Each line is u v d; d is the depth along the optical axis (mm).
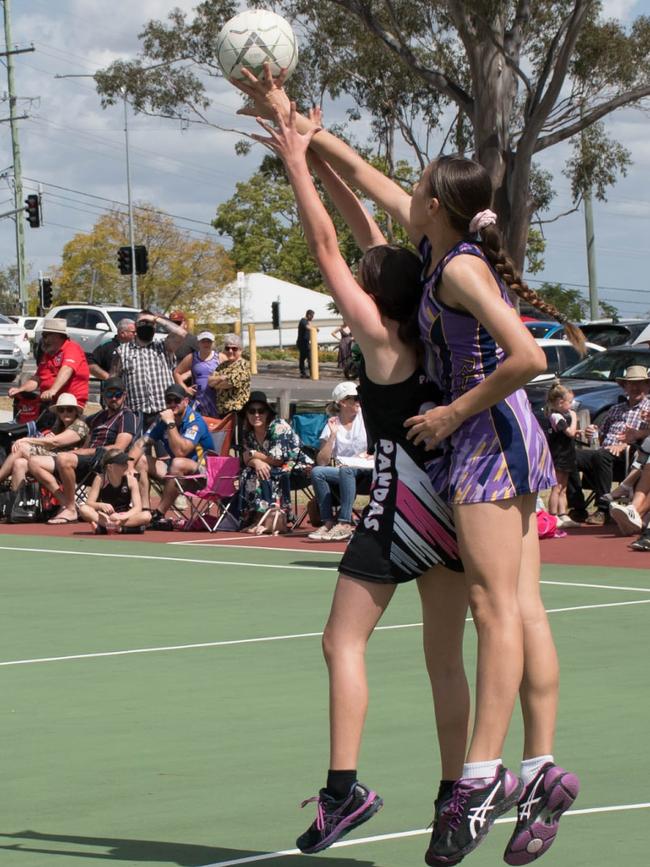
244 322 91250
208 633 11500
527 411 5293
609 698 8758
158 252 100125
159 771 7074
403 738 7684
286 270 134875
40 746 7695
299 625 11820
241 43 5785
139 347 21578
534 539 5422
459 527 5227
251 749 7520
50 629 11867
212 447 20516
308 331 57312
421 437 5219
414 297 5438
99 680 9602
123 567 15984
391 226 35438
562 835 5789
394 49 37500
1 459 21844
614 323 39188
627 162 47875
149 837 5902
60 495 20984
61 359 21484
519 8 36594
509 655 5156
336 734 5352
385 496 5438
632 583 14180
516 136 41219
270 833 5938
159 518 20156
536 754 5297
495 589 5184
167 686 9344
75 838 5906
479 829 5082
